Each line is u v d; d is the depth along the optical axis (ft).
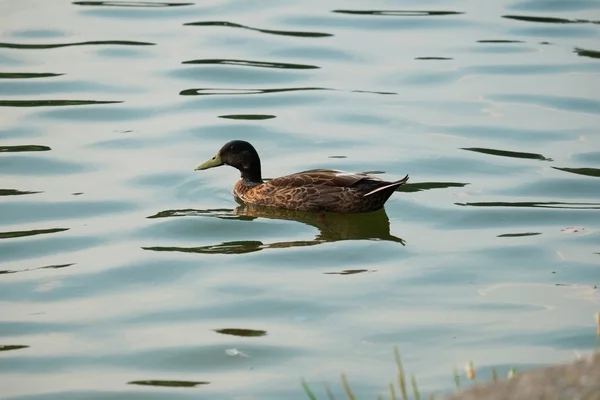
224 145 60.95
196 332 44.32
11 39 85.76
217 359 42.04
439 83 77.10
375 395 38.60
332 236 54.54
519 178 61.67
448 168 63.36
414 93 75.41
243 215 57.62
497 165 63.57
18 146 66.54
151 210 58.03
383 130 69.21
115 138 68.13
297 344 43.06
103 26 88.99
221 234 54.95
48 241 53.93
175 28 88.43
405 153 65.46
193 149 66.44
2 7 93.56
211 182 62.49
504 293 47.52
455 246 52.95
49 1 95.50
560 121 70.28
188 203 59.31
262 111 72.43
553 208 57.52
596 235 53.83
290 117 71.41
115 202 58.90
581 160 64.08
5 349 43.04
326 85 76.79
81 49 83.82
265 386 39.73
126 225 55.98
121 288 48.73
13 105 73.26
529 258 51.31
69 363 41.93
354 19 90.74
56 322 45.42
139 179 62.08
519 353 41.81
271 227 55.93
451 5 94.58
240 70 79.46
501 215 56.65
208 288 48.49
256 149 66.69
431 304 46.60
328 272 50.11
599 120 70.38
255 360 41.86
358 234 54.75
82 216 57.16
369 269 50.37
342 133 68.74
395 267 50.55
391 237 54.24
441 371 40.42
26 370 41.39
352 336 43.70
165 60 81.56
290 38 86.02
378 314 45.65
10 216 57.06
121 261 51.49
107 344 43.47
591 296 46.98
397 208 58.03
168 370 41.27
